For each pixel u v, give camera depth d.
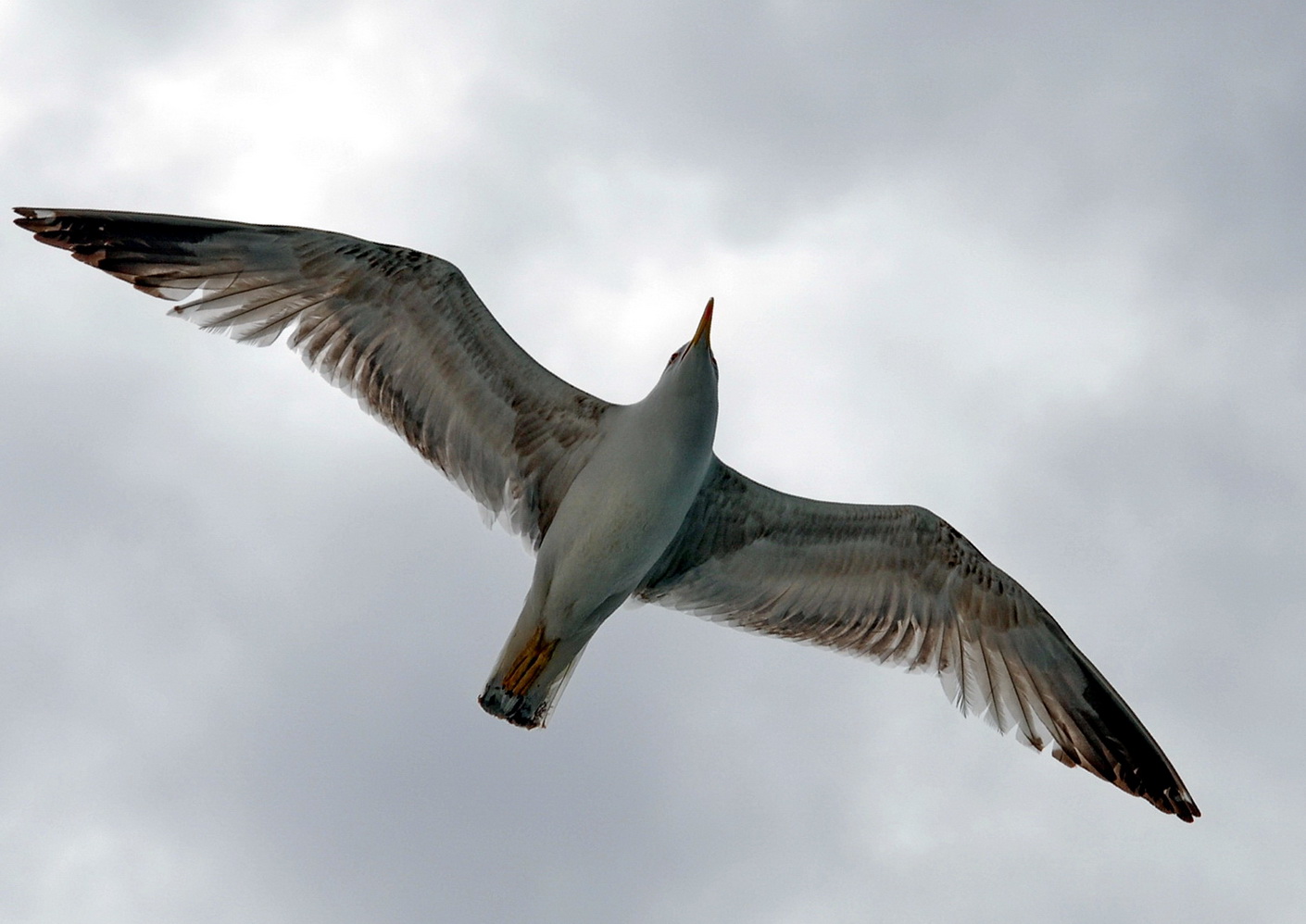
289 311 14.71
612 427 14.65
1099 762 16.33
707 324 14.33
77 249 14.07
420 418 15.02
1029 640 16.16
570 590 14.39
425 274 14.50
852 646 16.36
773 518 15.68
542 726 14.60
